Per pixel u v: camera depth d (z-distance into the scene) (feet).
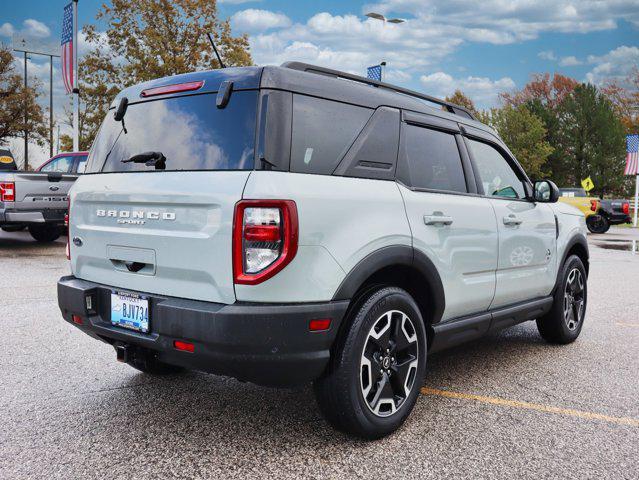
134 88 10.87
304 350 8.64
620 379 13.62
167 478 8.55
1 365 13.75
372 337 9.63
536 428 10.62
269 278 8.30
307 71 9.91
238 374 8.64
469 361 15.05
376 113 10.45
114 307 10.02
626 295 26.23
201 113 9.51
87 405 11.33
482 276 12.59
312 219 8.66
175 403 11.50
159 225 9.32
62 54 57.93
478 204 12.44
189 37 82.23
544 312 15.57
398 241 10.07
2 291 22.94
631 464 9.25
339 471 8.83
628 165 90.89
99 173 10.66
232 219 8.39
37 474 8.59
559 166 173.06
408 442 9.91
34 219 34.94
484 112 168.25
